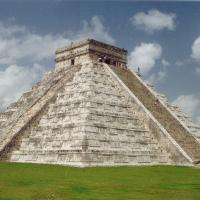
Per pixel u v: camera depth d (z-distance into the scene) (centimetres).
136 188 2786
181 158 4959
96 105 5059
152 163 5012
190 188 2828
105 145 4716
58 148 4788
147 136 5303
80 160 4403
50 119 5309
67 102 5297
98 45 6506
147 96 5941
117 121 5125
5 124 5594
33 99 5784
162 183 3105
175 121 5706
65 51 6825
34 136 5169
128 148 4922
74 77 5916
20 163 4653
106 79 5934
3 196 2325
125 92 5756
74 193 2494
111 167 4406
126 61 6944
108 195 2453
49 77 6569
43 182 2956
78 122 4794
